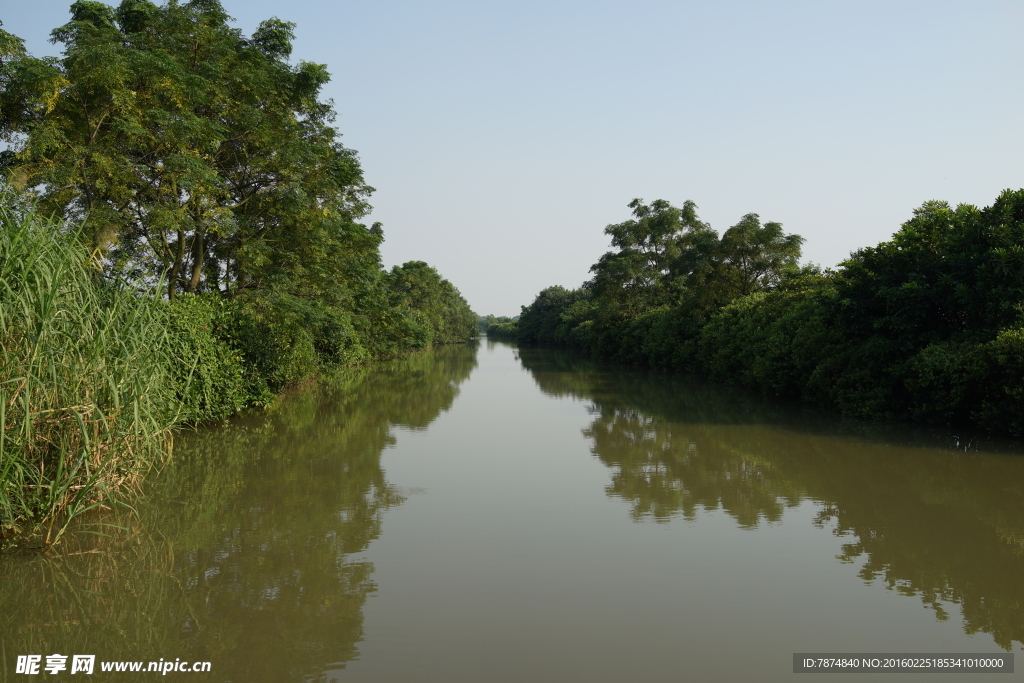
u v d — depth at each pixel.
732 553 6.27
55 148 11.79
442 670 4.17
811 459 10.41
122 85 12.48
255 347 16.05
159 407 7.93
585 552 6.33
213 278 18.77
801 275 27.39
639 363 40.69
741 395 20.95
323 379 25.42
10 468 6.16
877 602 5.16
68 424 6.57
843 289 17.03
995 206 12.98
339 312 21.23
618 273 44.81
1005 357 11.42
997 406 11.73
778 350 19.50
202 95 14.12
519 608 5.09
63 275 6.65
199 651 4.44
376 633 4.68
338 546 6.53
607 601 5.21
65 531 6.86
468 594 5.35
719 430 13.55
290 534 6.89
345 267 21.05
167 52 14.38
